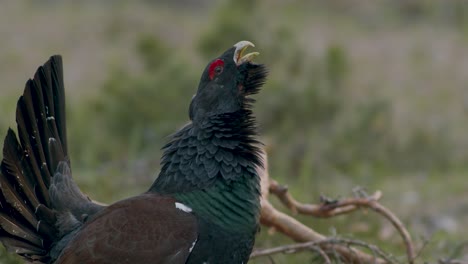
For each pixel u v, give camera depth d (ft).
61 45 134.51
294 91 94.32
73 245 46.34
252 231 47.32
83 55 130.72
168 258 45.27
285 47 98.78
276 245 63.05
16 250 49.29
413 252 58.39
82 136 90.17
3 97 112.06
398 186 85.05
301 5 155.84
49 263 49.60
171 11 151.84
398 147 95.86
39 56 130.72
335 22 148.56
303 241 58.03
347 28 145.48
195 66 98.17
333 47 100.68
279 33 99.25
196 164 47.57
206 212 46.47
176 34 137.49
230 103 48.60
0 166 49.16
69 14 147.43
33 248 49.55
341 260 58.08
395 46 135.95
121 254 45.32
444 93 115.44
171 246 45.34
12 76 124.06
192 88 95.04
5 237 48.98
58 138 50.80
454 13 151.02
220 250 46.26
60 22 143.74
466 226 74.69
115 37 137.08
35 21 144.15
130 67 117.08
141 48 101.40
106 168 74.79
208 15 147.02
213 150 47.65
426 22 150.30
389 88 117.29
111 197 70.38
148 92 94.22
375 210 58.80
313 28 143.33
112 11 145.28
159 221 45.80
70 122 94.63
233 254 46.65
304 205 60.13
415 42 137.80
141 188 75.10
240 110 48.67
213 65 48.88
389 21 149.79
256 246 62.85
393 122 101.76
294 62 98.58
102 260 45.44
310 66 99.45
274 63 98.43
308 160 84.23
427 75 122.31
